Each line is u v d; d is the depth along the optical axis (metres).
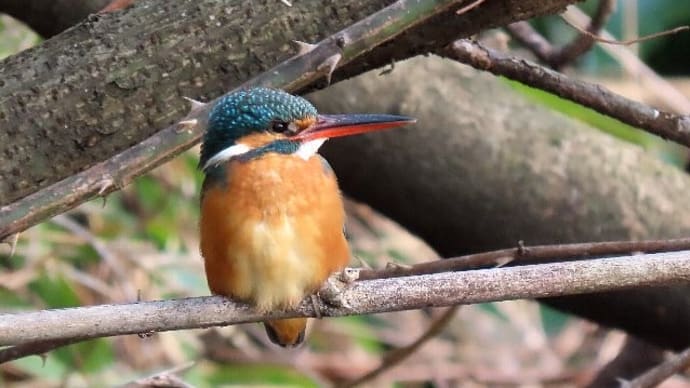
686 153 10.74
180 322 5.18
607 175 8.47
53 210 5.13
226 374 11.09
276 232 5.64
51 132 6.01
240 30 6.05
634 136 9.11
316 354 11.99
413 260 11.80
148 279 10.56
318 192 5.82
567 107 8.73
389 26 5.45
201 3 6.13
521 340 12.70
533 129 8.59
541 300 8.65
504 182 8.37
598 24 8.10
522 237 8.40
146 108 6.05
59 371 10.04
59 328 4.77
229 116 6.08
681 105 10.35
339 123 6.22
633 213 8.38
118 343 10.68
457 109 8.49
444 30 6.24
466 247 8.60
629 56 10.36
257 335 11.85
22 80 6.05
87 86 6.02
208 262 5.78
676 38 12.33
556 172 8.43
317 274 5.70
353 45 5.45
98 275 10.60
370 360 12.02
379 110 8.41
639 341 9.55
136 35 6.08
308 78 5.48
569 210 8.35
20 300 10.06
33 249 9.98
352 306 5.12
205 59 6.05
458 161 8.38
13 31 9.70
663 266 5.14
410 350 8.20
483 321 12.73
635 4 10.45
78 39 6.13
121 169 5.23
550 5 6.09
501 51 7.64
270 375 11.21
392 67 6.48
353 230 11.92
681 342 8.39
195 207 11.28
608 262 5.14
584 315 8.62
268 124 6.09
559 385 11.87
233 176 5.81
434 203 8.44
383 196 8.56
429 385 12.61
